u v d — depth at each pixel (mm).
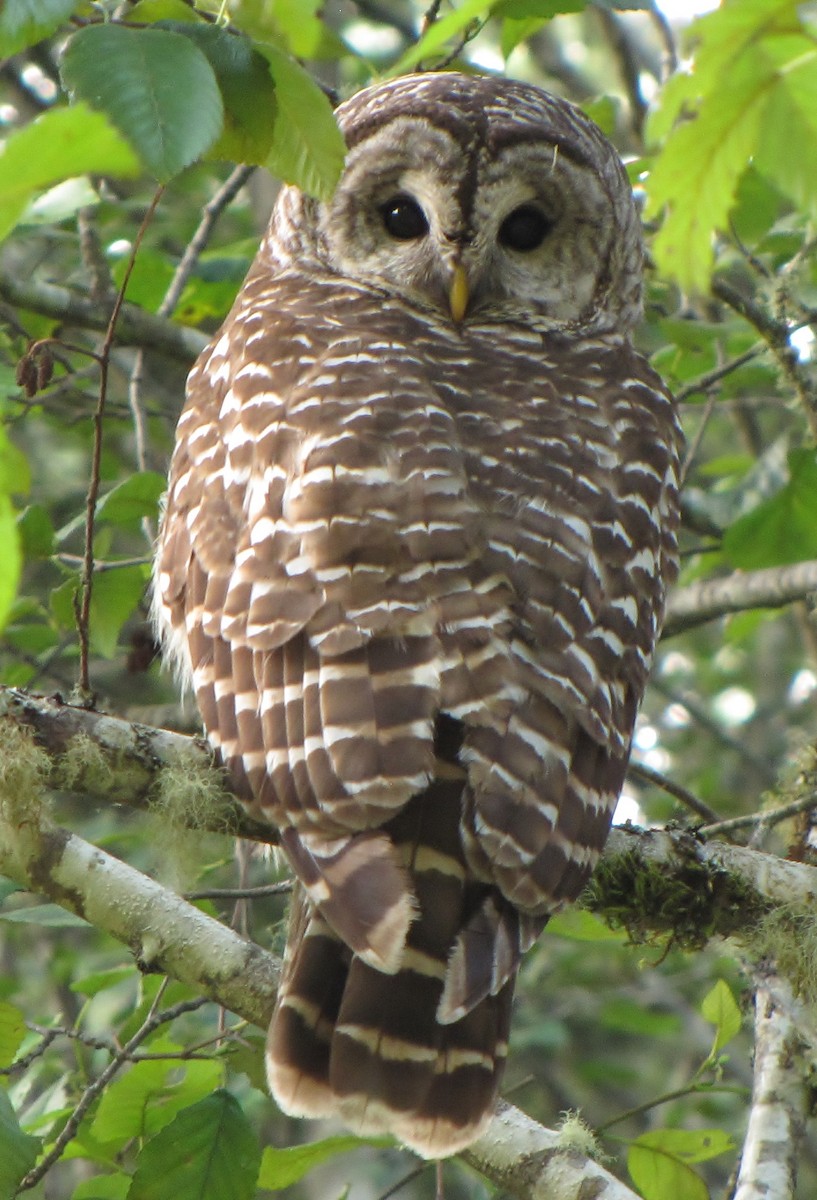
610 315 11562
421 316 10477
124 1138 10633
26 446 19984
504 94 11289
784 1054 9477
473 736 7410
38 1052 10062
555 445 8828
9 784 8188
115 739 8242
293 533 8039
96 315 13945
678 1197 10633
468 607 7730
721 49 6023
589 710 7816
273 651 7793
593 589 8219
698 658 20953
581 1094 17953
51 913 10844
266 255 11766
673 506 9539
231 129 7398
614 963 17188
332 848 7281
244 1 8781
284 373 9102
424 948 7191
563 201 11141
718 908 9078
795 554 14531
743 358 13688
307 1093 7258
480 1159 8547
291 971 7555
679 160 6328
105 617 12297
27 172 4516
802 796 11000
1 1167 8531
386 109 11109
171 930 8836
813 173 6285
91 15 9469
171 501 9594
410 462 8227
